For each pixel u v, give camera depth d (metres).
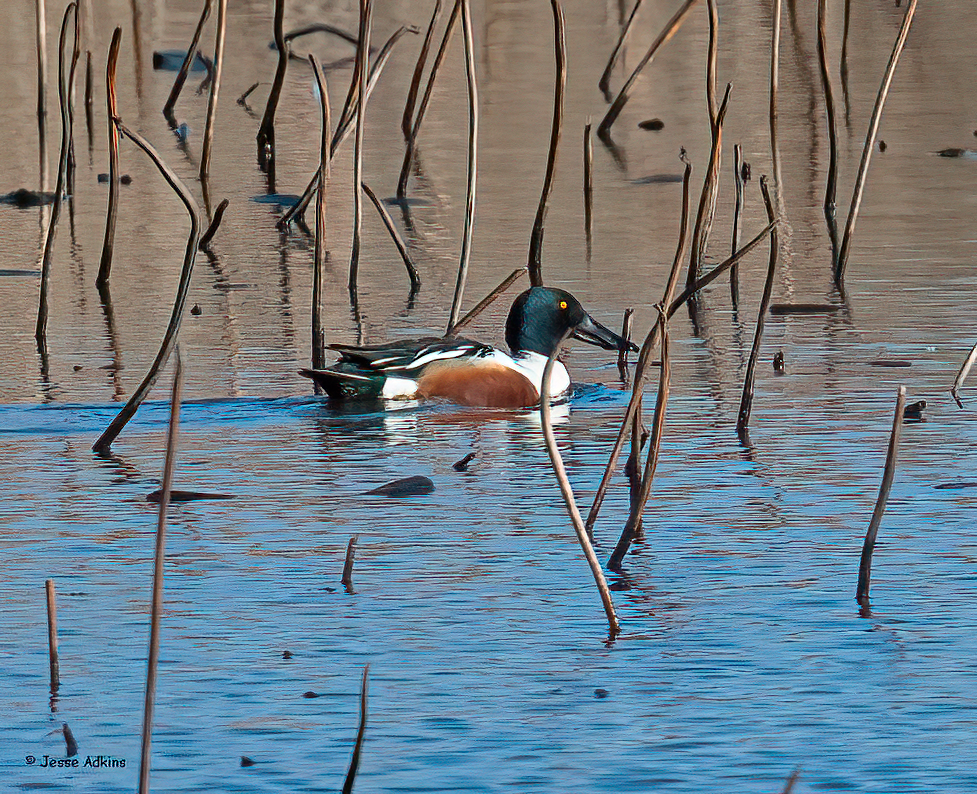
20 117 31.69
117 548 10.84
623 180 26.59
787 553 10.63
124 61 37.34
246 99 33.72
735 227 20.00
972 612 9.51
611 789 7.33
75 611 9.66
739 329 17.75
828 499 11.80
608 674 8.70
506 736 7.91
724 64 36.00
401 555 10.70
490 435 14.06
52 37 38.34
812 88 33.72
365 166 27.80
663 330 10.64
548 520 11.48
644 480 10.58
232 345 17.19
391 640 9.20
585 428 14.30
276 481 12.51
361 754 7.72
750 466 12.73
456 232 23.23
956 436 13.45
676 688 8.48
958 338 16.86
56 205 17.34
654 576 10.23
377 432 14.12
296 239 23.16
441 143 29.48
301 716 8.18
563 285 19.84
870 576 10.04
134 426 14.13
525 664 8.83
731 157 27.77
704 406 14.70
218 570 10.39
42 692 8.48
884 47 37.53
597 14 42.84
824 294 19.20
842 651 8.97
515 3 44.34
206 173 25.80
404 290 19.91
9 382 15.55
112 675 8.71
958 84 33.81
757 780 7.41
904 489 12.00
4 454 13.26
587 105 32.47
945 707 8.20
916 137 29.27
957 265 20.39
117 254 22.11
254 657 8.95
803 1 43.84
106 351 16.89
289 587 10.07
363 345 17.05
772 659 8.86
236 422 14.37
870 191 25.31
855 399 14.71
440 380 15.14
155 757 7.73
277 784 7.43
